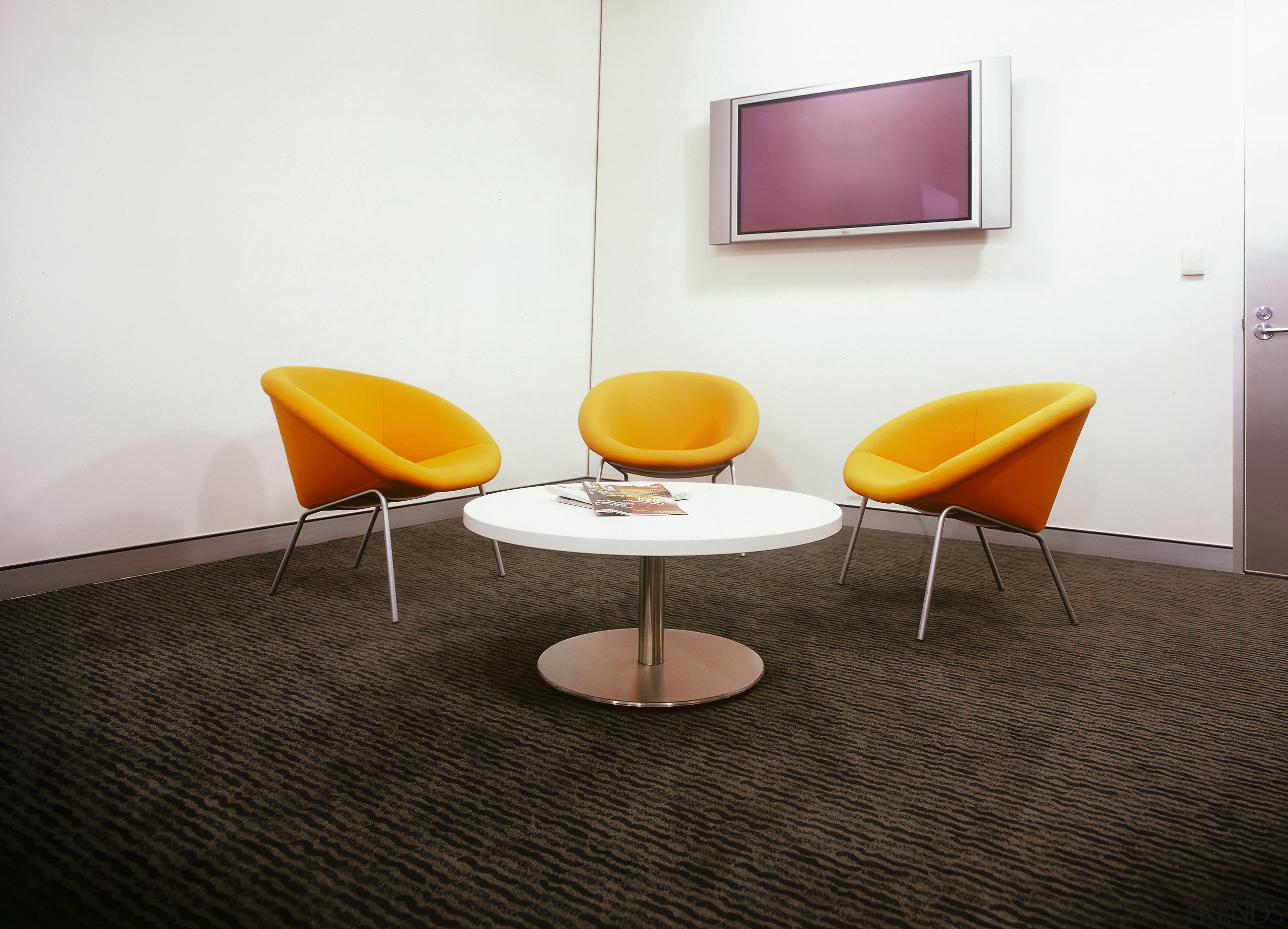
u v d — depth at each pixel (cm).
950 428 262
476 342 398
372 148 337
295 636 205
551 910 99
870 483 236
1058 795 131
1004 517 218
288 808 122
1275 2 295
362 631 211
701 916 98
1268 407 299
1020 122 347
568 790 130
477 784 131
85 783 129
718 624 224
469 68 385
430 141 366
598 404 337
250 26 287
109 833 114
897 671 189
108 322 250
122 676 176
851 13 385
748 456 423
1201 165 312
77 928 94
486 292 402
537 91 426
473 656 193
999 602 253
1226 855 113
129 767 135
